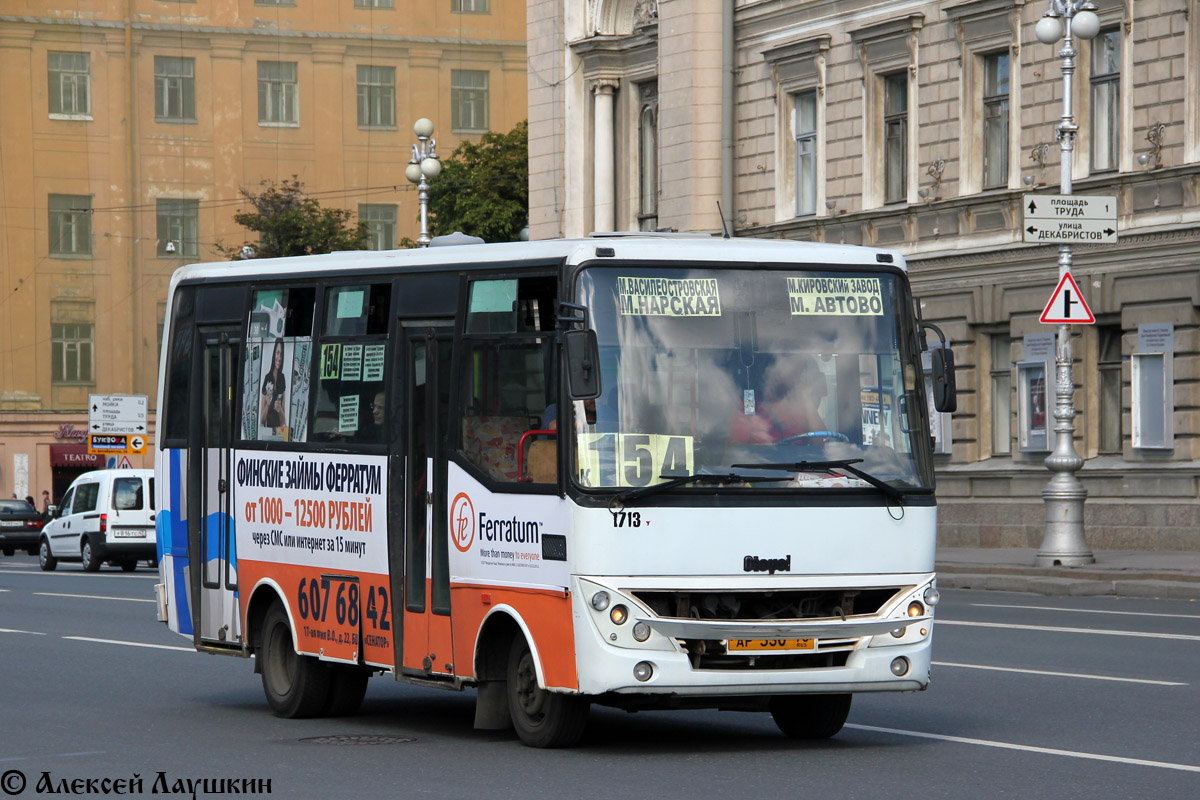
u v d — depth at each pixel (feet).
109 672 119.85
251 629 99.55
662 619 74.95
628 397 76.43
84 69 499.51
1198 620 140.56
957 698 96.73
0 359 492.54
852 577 77.61
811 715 83.30
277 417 97.50
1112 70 214.07
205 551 103.91
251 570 99.19
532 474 78.48
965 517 233.35
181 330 107.45
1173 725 85.76
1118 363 213.66
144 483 267.59
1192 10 201.87
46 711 99.40
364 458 89.86
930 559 79.30
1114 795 67.15
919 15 241.35
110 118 501.15
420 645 85.76
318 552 93.25
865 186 251.60
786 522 76.79
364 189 524.11
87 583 230.07
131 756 81.97
